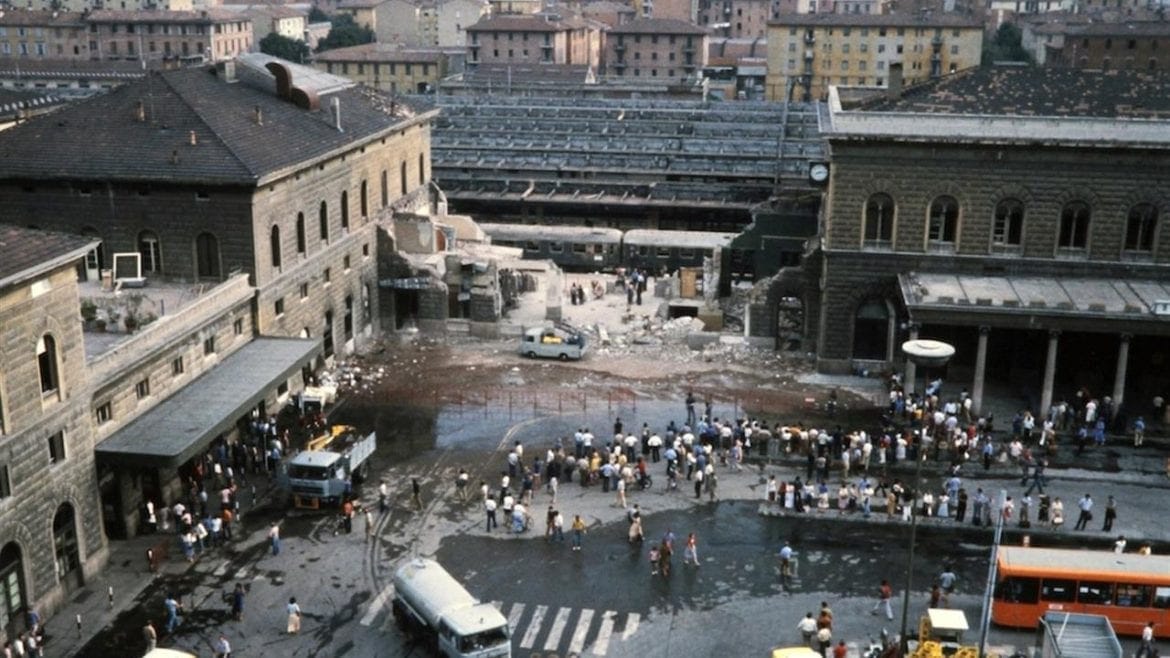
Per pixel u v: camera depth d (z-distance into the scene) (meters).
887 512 55.97
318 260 74.94
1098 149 68.56
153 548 51.97
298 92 78.44
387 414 69.06
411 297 86.69
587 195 121.31
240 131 69.44
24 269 43.56
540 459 61.97
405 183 92.44
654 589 49.03
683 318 87.00
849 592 48.81
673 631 45.75
